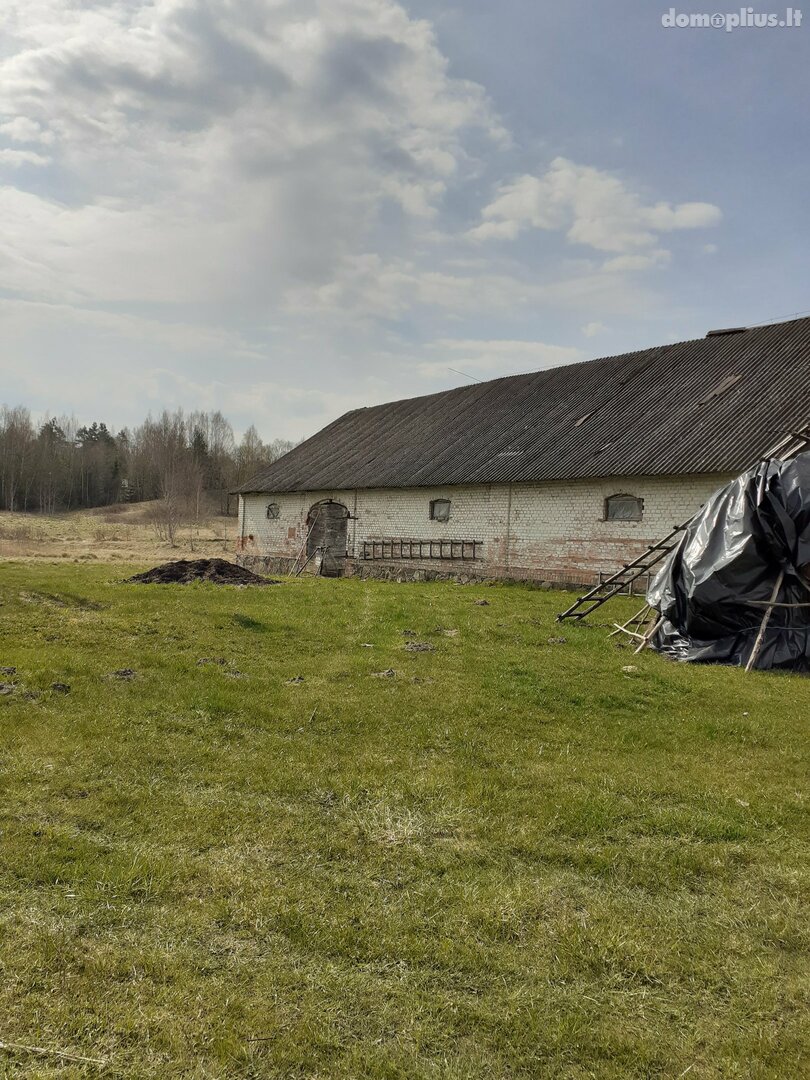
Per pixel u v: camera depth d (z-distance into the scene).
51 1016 2.54
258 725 5.76
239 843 3.84
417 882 3.54
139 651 7.90
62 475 81.12
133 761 4.84
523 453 20.27
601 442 18.56
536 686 7.23
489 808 4.38
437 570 21.61
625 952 3.05
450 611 12.23
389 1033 2.56
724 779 5.02
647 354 22.41
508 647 9.25
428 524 22.09
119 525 59.09
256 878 3.49
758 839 4.14
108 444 100.75
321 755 5.15
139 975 2.78
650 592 9.90
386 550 23.42
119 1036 2.48
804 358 17.53
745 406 16.75
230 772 4.77
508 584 19.09
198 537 48.66
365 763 5.03
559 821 4.23
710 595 9.12
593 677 7.76
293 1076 2.36
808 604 8.77
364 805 4.38
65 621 9.09
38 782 4.43
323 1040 2.50
